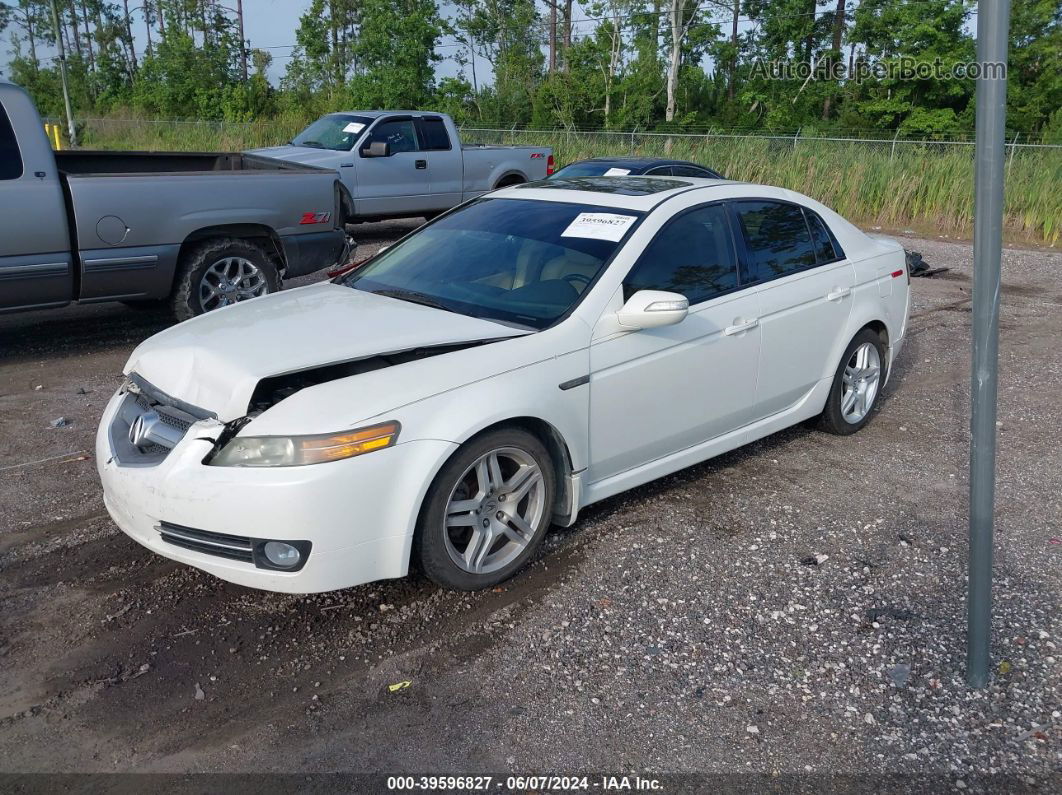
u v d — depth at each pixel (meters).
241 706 3.09
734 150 19.20
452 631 3.53
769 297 4.82
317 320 4.00
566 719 3.03
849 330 5.38
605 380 4.05
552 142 23.14
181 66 41.91
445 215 5.17
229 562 3.36
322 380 3.69
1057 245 14.66
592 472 4.15
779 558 4.12
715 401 4.61
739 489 4.88
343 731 2.97
